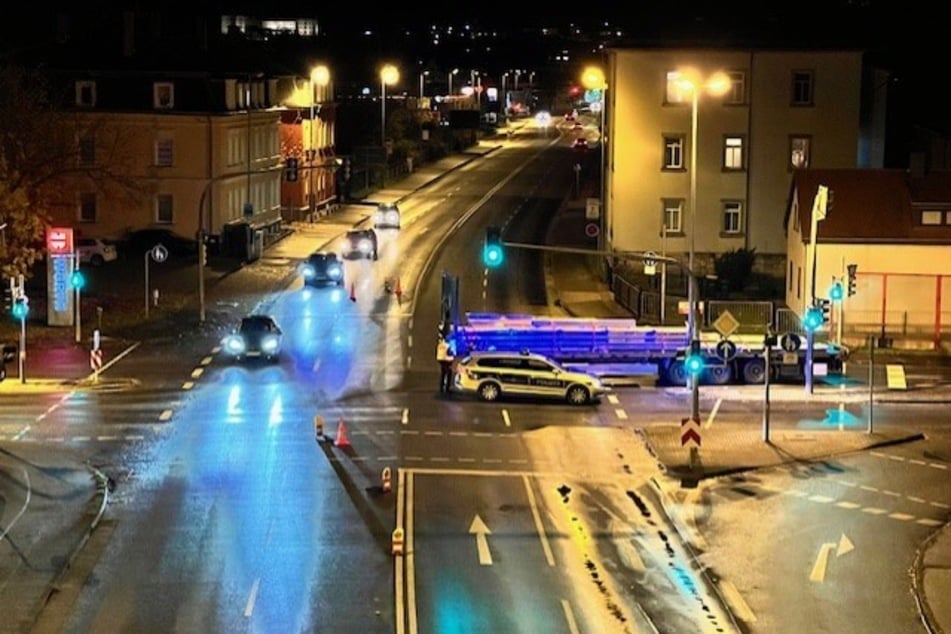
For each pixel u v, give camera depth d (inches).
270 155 4581.7
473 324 2751.0
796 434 2180.1
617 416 2310.5
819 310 2492.6
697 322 2502.5
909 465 2001.7
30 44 4303.6
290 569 1464.1
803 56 3759.8
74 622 1291.8
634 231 3821.4
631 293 3344.0
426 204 5300.2
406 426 2192.4
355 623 1298.0
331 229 4662.9
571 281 3769.7
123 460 1939.0
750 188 3806.6
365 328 3078.2
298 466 1920.5
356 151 5743.1
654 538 1630.2
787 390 2556.6
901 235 3068.4
